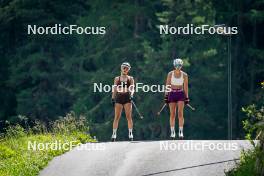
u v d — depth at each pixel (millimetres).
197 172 44031
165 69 148875
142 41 156000
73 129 59125
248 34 154625
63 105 152500
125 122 146000
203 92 149000
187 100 53906
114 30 156875
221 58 152875
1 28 154500
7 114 153500
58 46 154500
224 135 148625
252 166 41844
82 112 147625
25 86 156375
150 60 147000
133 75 151000
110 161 47906
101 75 150000
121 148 51219
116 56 152625
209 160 46219
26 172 47156
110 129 145500
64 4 156375
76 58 153875
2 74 156250
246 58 151250
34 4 154000
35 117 147500
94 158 49031
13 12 153000
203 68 150125
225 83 149000
